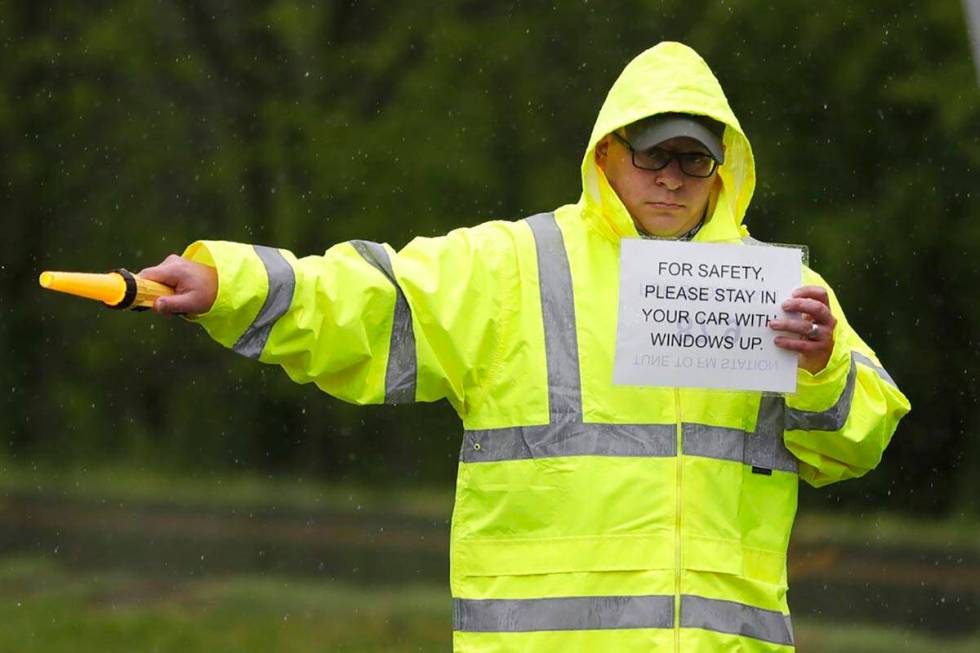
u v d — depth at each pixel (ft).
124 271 28.58
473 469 31.09
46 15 194.90
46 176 199.11
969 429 187.93
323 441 218.79
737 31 177.17
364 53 190.19
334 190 188.65
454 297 30.73
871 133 178.70
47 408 223.30
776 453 31.78
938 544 176.86
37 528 181.47
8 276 209.36
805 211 180.75
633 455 30.73
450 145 186.91
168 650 105.29
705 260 30.73
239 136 192.65
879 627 120.57
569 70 186.29
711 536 30.78
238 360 219.00
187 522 190.90
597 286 31.68
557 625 30.35
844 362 30.73
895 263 181.57
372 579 143.02
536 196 184.96
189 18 192.24
